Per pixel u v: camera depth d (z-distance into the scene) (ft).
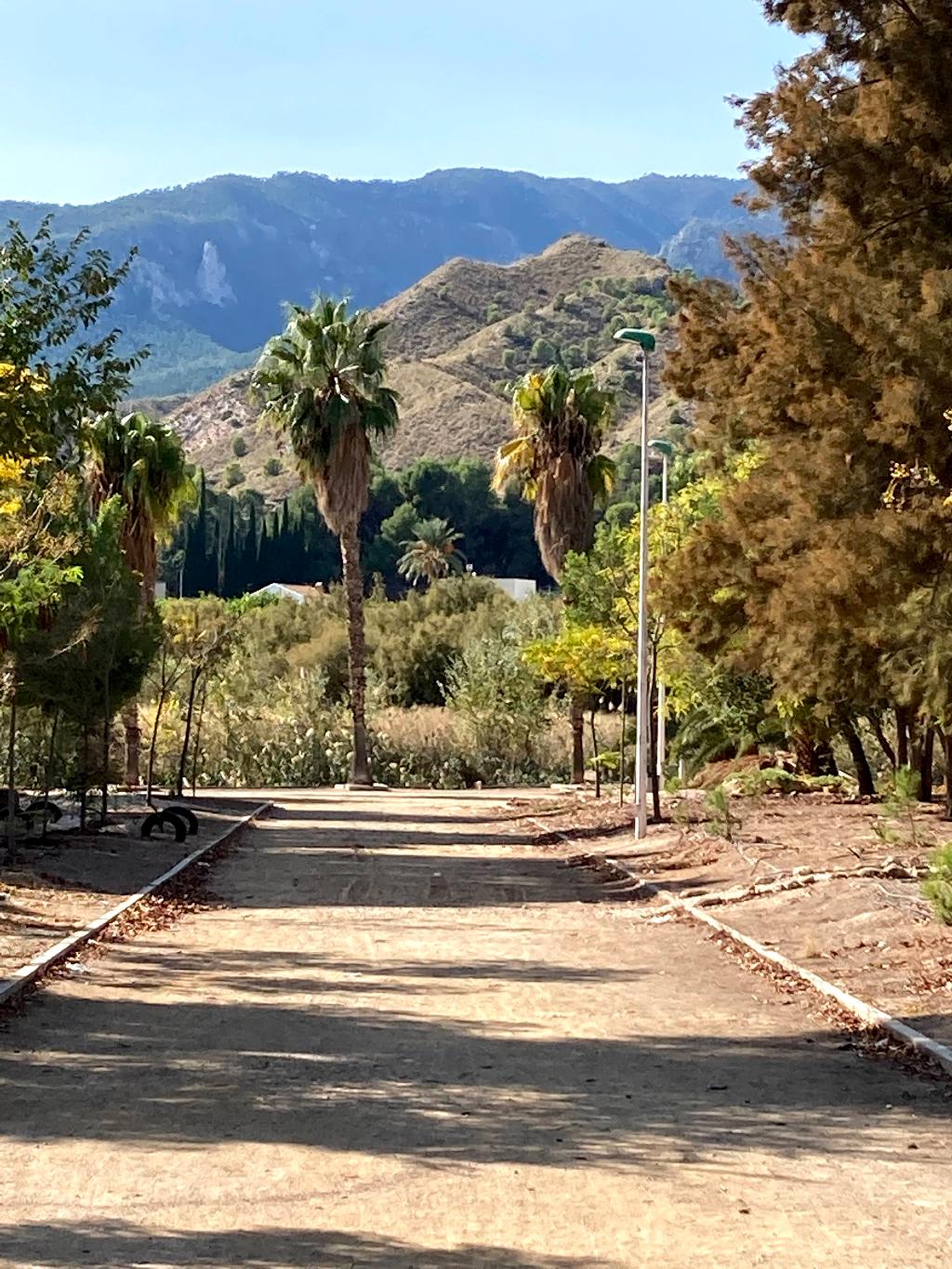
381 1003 43.83
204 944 57.00
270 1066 34.73
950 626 61.93
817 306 66.59
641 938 59.16
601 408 155.63
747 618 82.12
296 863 92.17
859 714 107.96
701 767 140.26
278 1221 23.02
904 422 61.87
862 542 62.13
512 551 411.75
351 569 177.27
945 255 67.62
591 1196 24.36
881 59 68.95
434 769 196.13
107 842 94.68
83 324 52.65
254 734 192.34
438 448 486.79
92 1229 22.59
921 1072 34.30
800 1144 27.81
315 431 165.89
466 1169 26.03
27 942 52.70
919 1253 21.58
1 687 77.92
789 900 63.52
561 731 201.67
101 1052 36.17
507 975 49.42
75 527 82.53
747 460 96.32
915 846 73.92
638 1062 35.60
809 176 72.64
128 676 102.22
